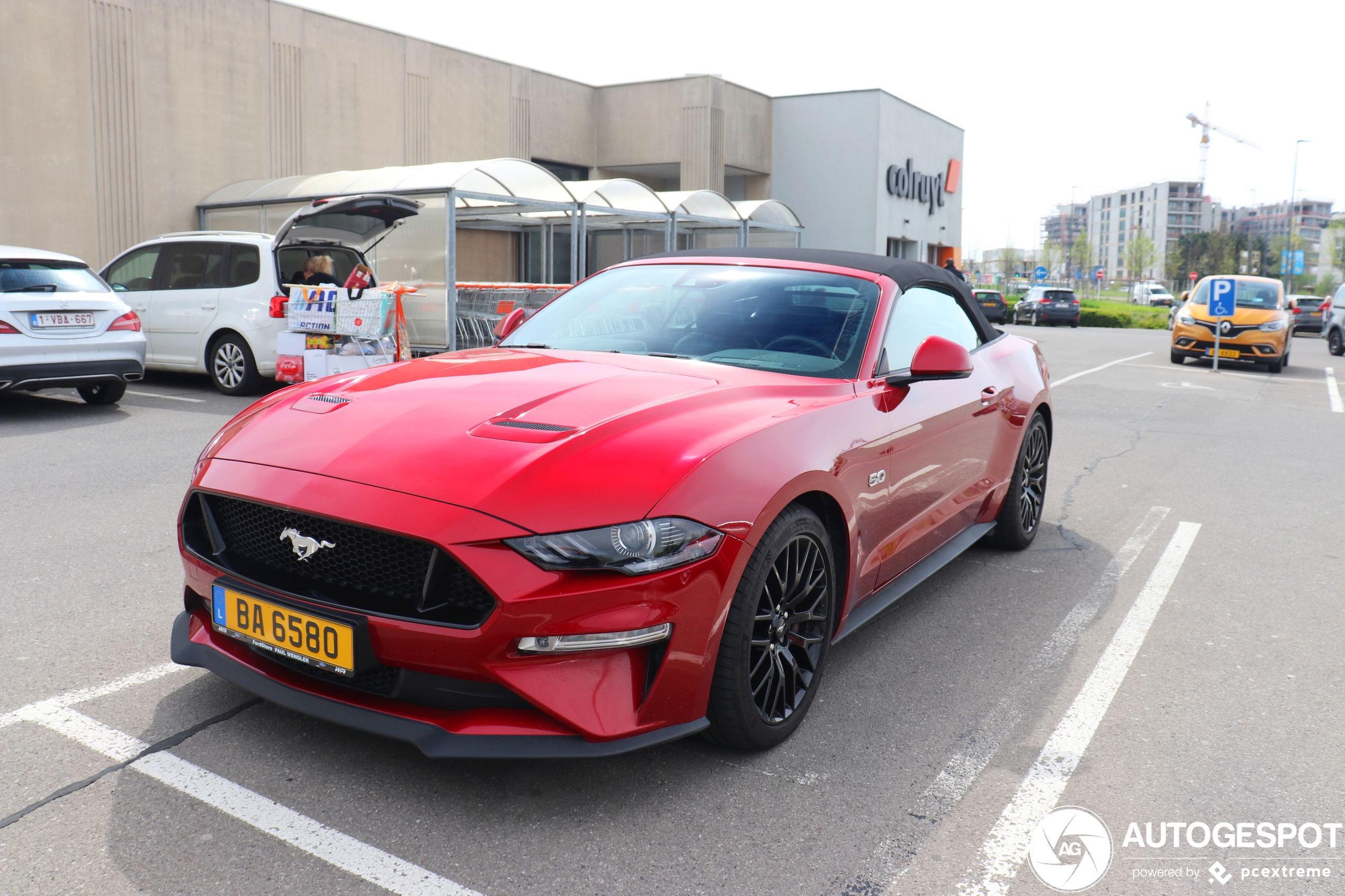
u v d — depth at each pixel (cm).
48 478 562
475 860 206
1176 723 286
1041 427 474
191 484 256
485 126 2012
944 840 221
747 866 208
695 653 225
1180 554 471
